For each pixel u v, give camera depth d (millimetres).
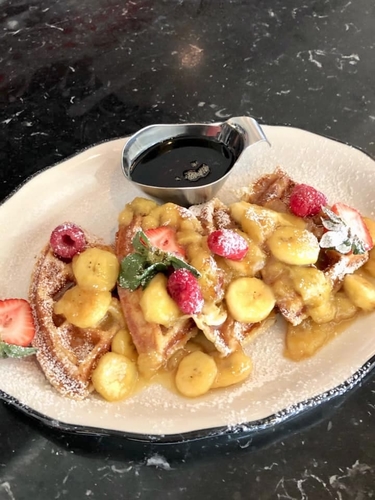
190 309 312
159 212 356
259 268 340
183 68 491
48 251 364
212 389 323
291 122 450
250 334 338
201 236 344
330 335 341
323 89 469
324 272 339
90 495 296
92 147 417
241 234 345
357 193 394
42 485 301
